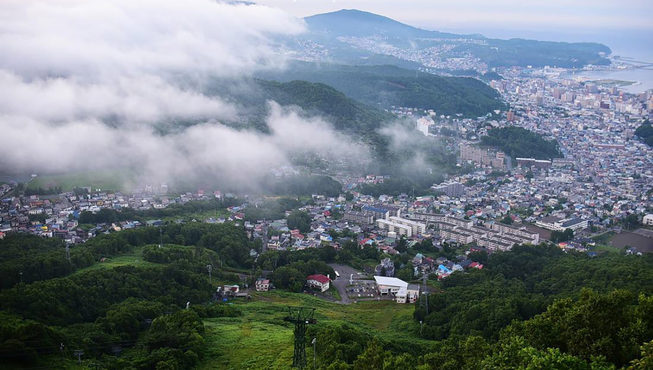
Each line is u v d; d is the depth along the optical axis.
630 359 173.50
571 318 192.25
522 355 166.00
